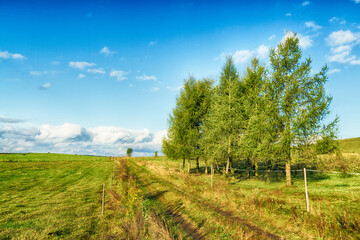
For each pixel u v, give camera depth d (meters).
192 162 47.56
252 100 22.78
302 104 17.20
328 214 9.25
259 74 23.20
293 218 9.18
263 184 19.23
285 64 18.44
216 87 25.94
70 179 29.12
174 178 25.14
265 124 18.02
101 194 18.14
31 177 30.06
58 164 54.69
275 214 10.03
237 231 8.41
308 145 16.80
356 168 19.53
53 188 21.50
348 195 12.26
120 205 12.87
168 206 13.85
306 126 15.93
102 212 11.65
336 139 15.94
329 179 19.50
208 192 15.82
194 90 31.59
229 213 11.30
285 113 17.91
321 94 16.11
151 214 9.59
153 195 17.44
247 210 11.18
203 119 28.67
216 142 23.89
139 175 31.11
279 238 7.84
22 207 13.56
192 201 13.76
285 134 17.06
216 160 24.50
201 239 8.22
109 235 8.38
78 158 82.94
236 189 16.69
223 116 23.19
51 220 10.77
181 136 30.22
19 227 9.74
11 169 38.81
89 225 9.96
